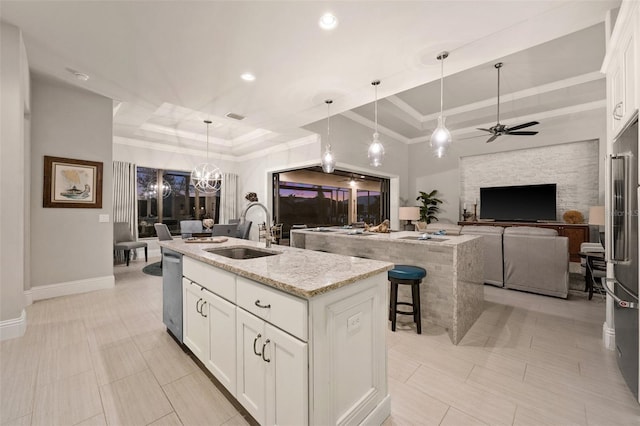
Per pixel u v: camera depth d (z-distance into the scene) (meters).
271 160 6.86
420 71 3.02
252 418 1.59
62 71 3.08
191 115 5.06
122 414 1.60
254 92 3.52
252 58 2.77
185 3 2.04
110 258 4.00
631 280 1.73
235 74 3.07
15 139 2.44
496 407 1.67
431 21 2.24
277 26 2.30
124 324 2.81
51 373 1.98
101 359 2.17
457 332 2.46
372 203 9.83
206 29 2.34
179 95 3.62
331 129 5.50
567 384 1.88
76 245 3.70
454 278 2.45
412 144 7.72
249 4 2.06
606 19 2.21
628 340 1.80
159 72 3.05
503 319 2.99
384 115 5.68
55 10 2.13
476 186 6.93
